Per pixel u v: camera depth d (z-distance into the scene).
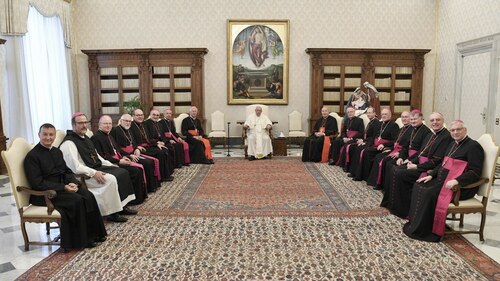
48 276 2.95
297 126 9.84
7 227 4.08
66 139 4.04
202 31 9.79
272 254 3.31
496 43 7.42
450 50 9.20
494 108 7.52
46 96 8.28
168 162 6.38
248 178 6.28
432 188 3.67
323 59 9.62
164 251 3.38
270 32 9.78
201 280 2.87
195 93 9.62
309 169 7.02
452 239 3.65
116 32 9.80
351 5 9.77
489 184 3.53
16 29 7.12
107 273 2.99
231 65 9.85
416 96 9.82
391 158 5.28
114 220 4.14
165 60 9.56
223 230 3.88
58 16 8.83
